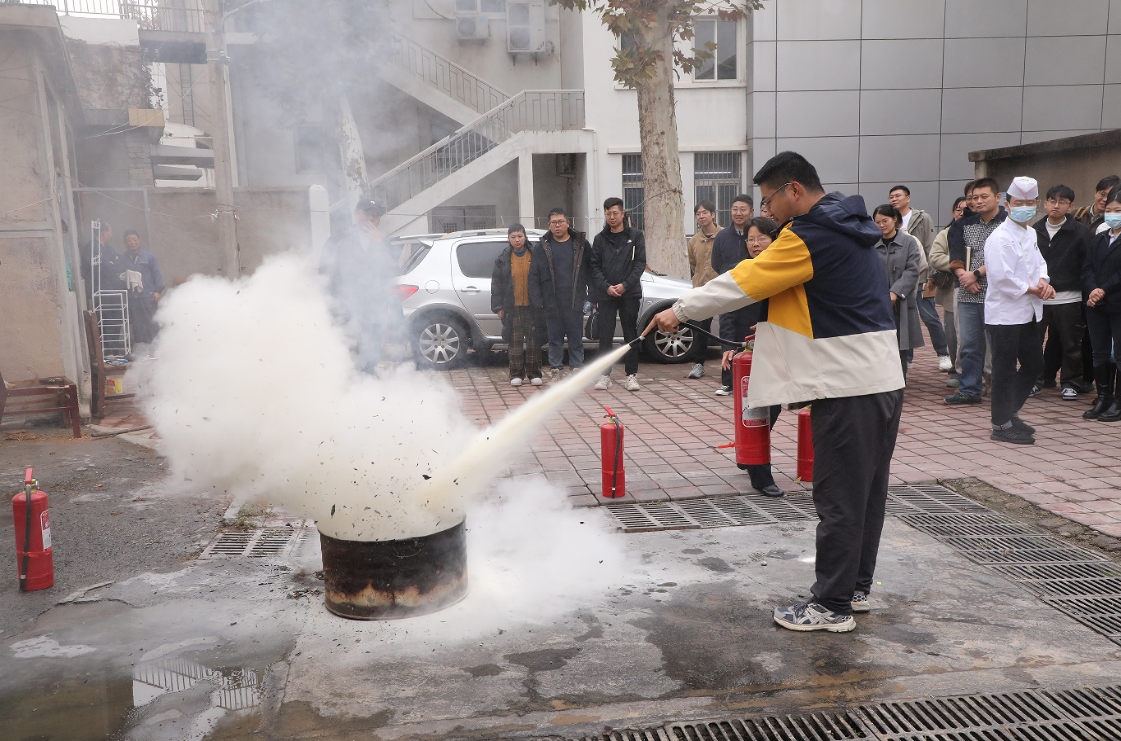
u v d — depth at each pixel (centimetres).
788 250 311
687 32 1188
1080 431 639
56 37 767
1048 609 348
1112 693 281
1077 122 1727
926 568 396
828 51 1680
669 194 1206
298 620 353
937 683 288
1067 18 1694
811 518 474
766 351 333
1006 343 602
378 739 261
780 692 285
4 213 772
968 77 1705
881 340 318
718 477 554
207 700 289
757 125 1694
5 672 312
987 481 524
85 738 267
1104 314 661
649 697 283
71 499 536
